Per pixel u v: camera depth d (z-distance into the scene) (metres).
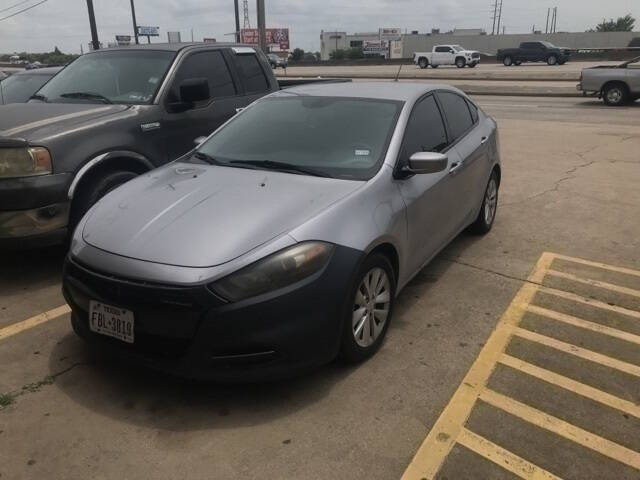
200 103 5.95
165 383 3.32
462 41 72.50
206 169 3.97
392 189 3.71
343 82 5.18
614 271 4.95
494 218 6.33
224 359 2.91
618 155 10.02
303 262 3.00
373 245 3.35
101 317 3.12
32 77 9.28
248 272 2.90
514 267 5.05
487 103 19.86
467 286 4.66
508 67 44.09
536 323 4.03
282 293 2.93
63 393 3.23
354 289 3.25
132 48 6.21
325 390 3.25
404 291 4.56
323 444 2.82
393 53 74.75
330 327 3.11
